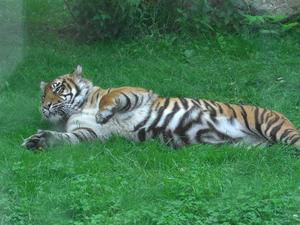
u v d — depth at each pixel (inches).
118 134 499.8
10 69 649.0
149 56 690.2
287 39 716.7
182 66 660.7
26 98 587.5
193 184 410.3
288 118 552.4
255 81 633.6
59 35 749.9
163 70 653.3
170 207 383.9
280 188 408.2
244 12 746.8
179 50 700.7
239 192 399.2
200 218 373.4
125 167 446.9
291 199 390.0
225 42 701.3
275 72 643.5
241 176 435.5
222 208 380.2
